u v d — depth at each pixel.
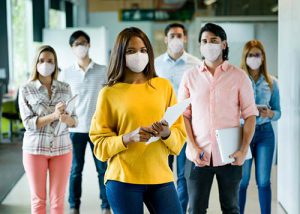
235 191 3.36
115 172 2.72
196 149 3.36
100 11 18.17
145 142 2.64
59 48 10.82
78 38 4.76
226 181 3.34
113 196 2.72
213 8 10.87
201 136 3.37
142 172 2.69
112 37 18.41
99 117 2.76
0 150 8.55
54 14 13.90
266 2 9.38
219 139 3.19
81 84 4.78
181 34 4.61
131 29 2.78
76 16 16.53
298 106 4.24
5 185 6.05
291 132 4.57
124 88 2.73
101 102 2.76
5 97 9.47
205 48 3.34
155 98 2.74
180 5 17.78
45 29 10.88
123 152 2.70
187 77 3.47
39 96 3.84
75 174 4.93
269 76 4.30
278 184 5.25
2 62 9.78
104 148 2.71
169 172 2.79
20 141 9.60
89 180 6.36
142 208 2.72
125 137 2.63
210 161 3.33
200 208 3.39
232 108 3.34
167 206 2.71
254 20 7.93
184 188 4.38
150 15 17.91
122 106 2.71
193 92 3.41
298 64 4.23
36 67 3.87
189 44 16.09
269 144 4.14
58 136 3.84
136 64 2.72
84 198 5.47
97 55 11.00
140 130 2.59
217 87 3.33
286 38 4.73
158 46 18.45
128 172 2.69
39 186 3.81
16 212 5.00
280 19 5.04
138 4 18.11
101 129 2.75
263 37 7.99
